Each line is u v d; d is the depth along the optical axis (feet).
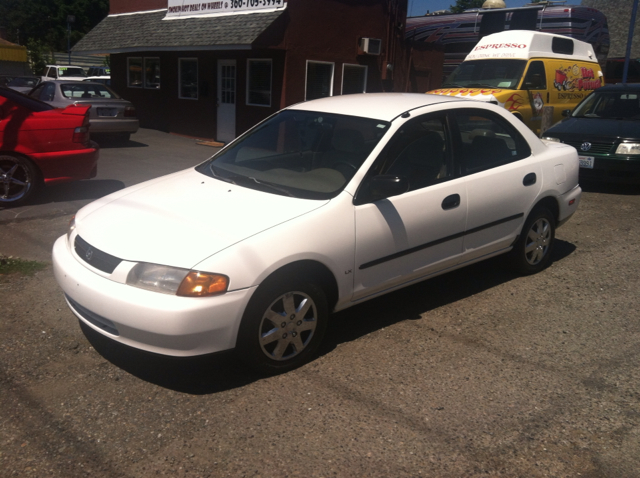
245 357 11.48
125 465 9.27
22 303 15.03
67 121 24.62
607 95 32.99
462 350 13.28
